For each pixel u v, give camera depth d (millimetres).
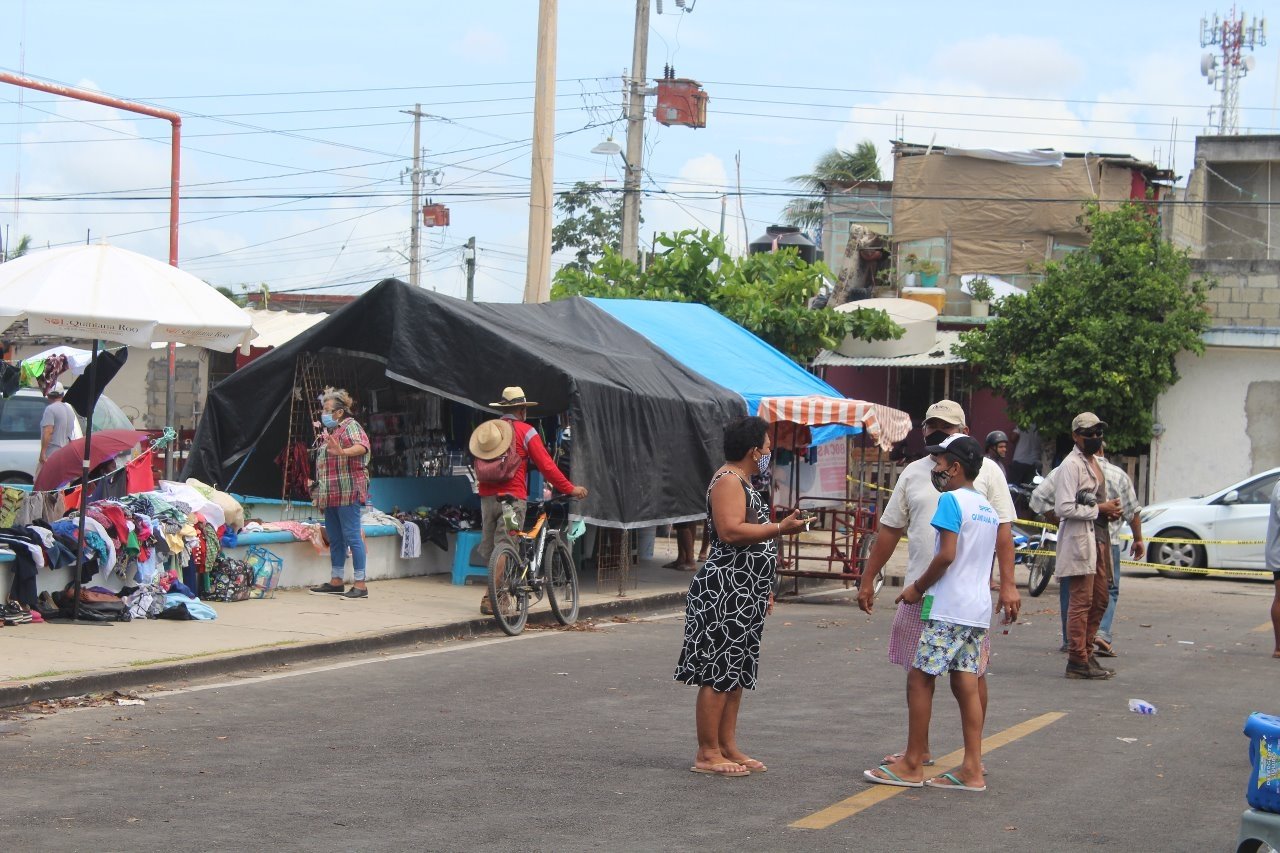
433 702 8758
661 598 14602
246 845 5512
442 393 14023
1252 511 19219
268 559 12906
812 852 5605
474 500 16641
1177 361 24922
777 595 16250
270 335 29328
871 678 10281
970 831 6008
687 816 6137
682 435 15055
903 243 31594
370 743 7496
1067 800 6645
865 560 16688
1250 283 24688
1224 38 47094
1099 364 23609
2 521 10953
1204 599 17016
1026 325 24656
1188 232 30844
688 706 8867
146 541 11281
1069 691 9953
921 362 25750
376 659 10461
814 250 32062
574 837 5750
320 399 14984
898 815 6254
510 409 12445
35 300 10086
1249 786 5141
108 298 10359
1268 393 24422
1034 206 30656
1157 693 9938
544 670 10172
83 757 6977
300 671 9789
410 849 5523
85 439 10586
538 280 18062
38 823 5738
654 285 24953
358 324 14469
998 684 10219
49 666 8812
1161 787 6973
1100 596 10648
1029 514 20562
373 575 14344
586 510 13461
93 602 10766
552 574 12719
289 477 15570
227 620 11219
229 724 7898
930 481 7156
